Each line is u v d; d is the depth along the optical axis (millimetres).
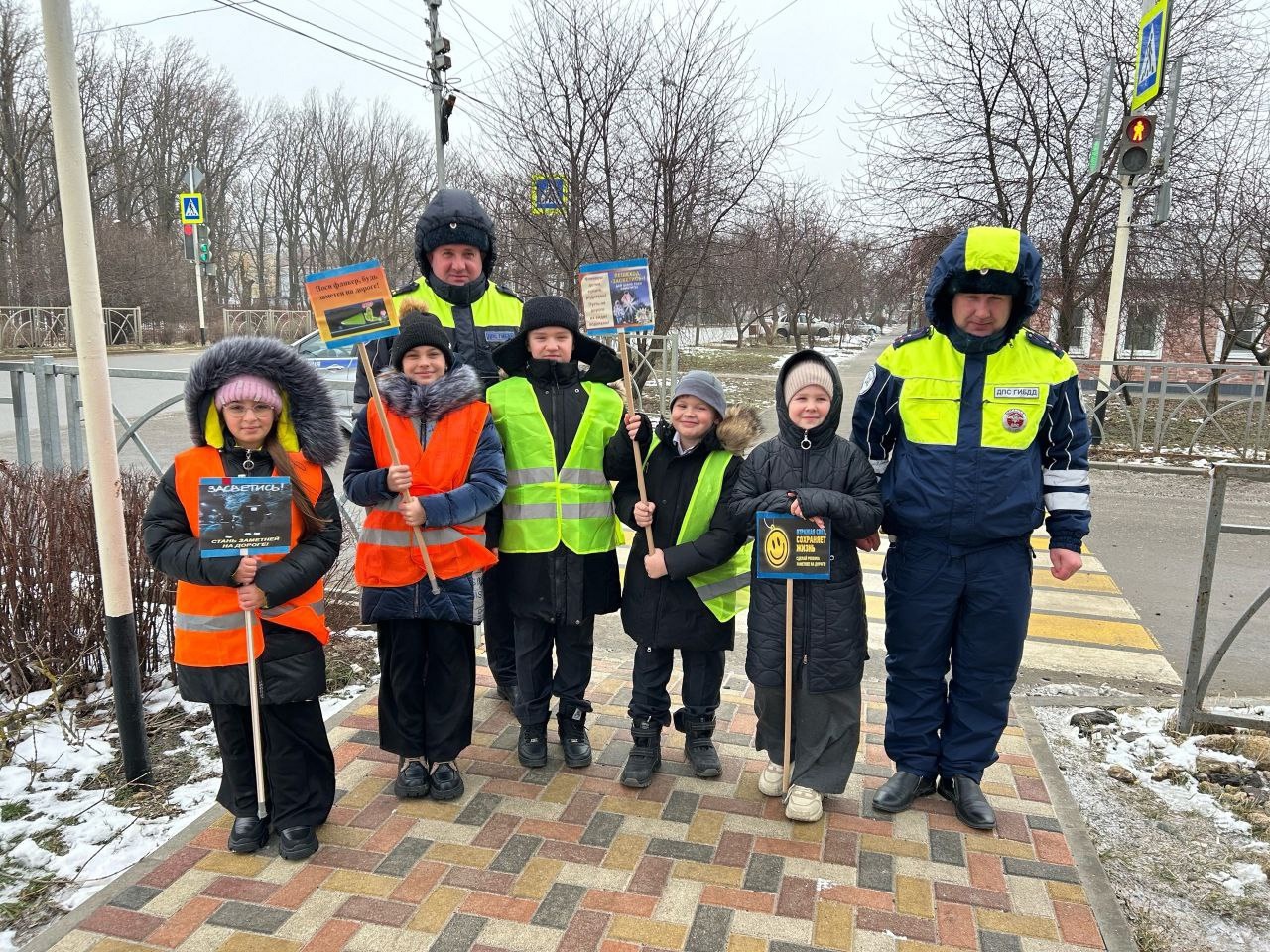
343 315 2885
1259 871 2844
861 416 3096
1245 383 15898
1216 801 3244
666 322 14516
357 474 3045
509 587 3264
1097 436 11273
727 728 3748
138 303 31297
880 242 14305
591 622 3316
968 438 2855
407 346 3049
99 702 3889
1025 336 2934
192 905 2566
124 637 3168
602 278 3186
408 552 3020
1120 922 2545
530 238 14109
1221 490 3510
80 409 6664
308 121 42281
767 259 25875
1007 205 13086
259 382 2654
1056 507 2939
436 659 3094
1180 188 12445
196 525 2668
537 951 2391
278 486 2637
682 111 13289
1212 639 5113
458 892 2635
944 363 2912
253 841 2814
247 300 46219
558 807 3109
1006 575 2914
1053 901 2629
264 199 44406
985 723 3059
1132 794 3318
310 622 2771
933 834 2973
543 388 3277
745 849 2867
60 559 3852
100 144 35656
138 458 9875
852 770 3330
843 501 2865
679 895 2629
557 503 3195
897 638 3092
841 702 3002
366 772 3355
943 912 2574
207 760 3494
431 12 13594
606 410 3314
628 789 3230
